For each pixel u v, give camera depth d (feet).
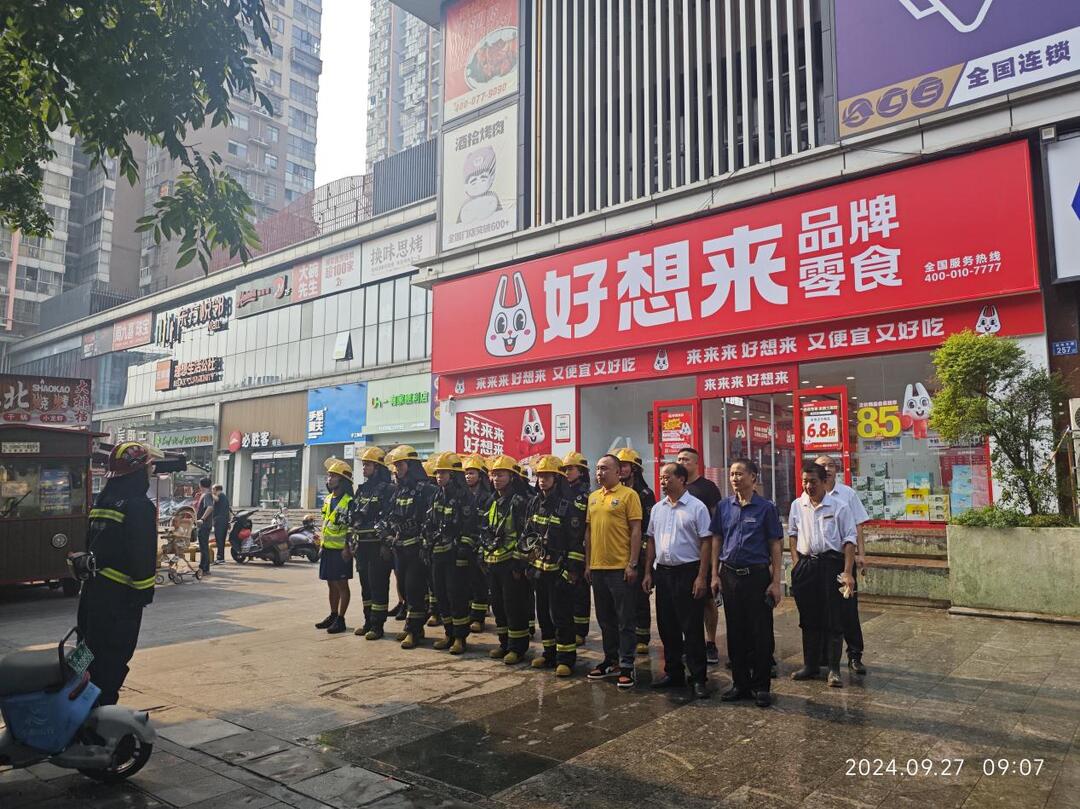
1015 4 31.48
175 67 16.31
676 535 18.03
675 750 13.94
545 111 49.75
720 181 39.63
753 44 40.68
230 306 107.45
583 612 23.32
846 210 35.58
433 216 79.30
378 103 236.43
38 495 34.83
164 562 40.86
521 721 15.78
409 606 23.44
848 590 18.17
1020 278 30.48
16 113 17.84
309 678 19.47
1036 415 25.95
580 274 45.98
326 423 89.04
